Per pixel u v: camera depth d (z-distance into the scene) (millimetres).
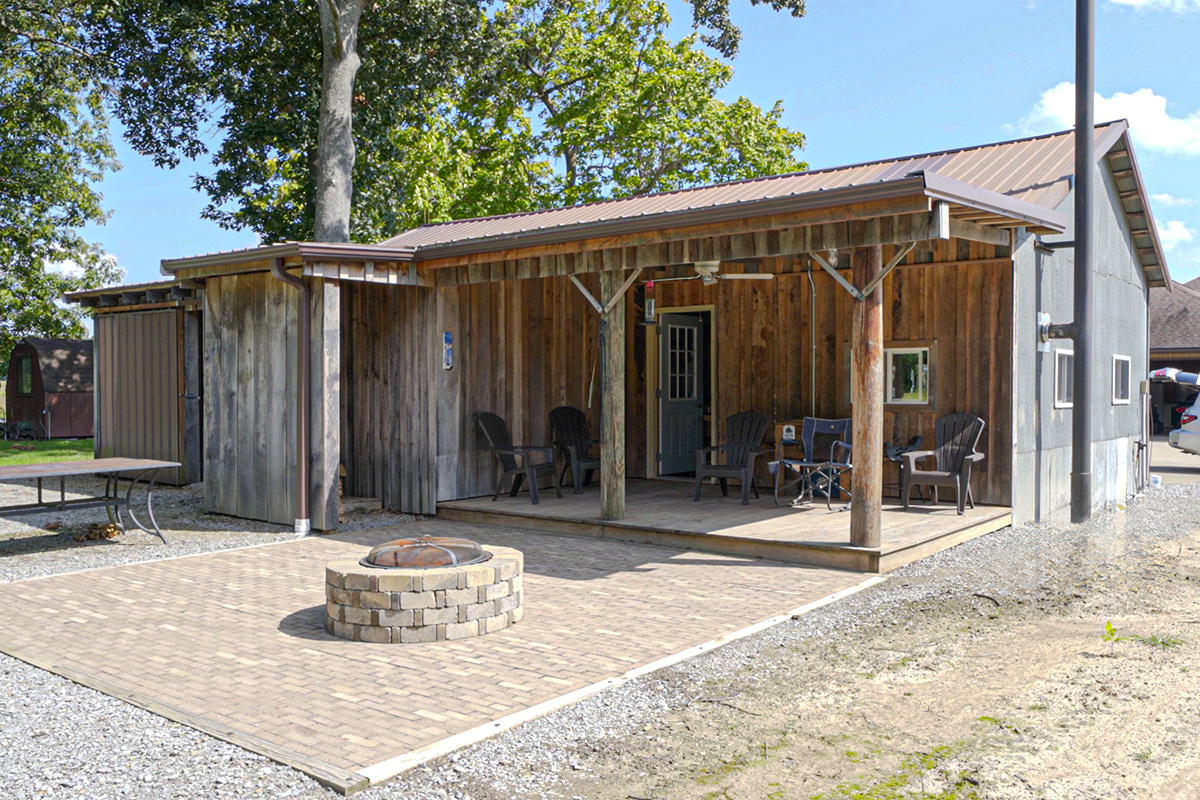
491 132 24125
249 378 9172
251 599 5988
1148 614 5441
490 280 8656
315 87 17344
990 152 10000
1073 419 9156
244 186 17578
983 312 8547
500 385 10055
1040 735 3580
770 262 10109
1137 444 12281
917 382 9000
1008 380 8414
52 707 3988
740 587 6195
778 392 10125
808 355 9883
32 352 20859
